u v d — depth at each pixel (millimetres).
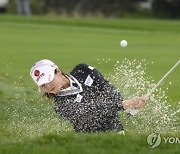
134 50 44938
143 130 16375
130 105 14672
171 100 21672
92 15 112250
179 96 22641
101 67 32375
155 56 40094
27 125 17469
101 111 14711
